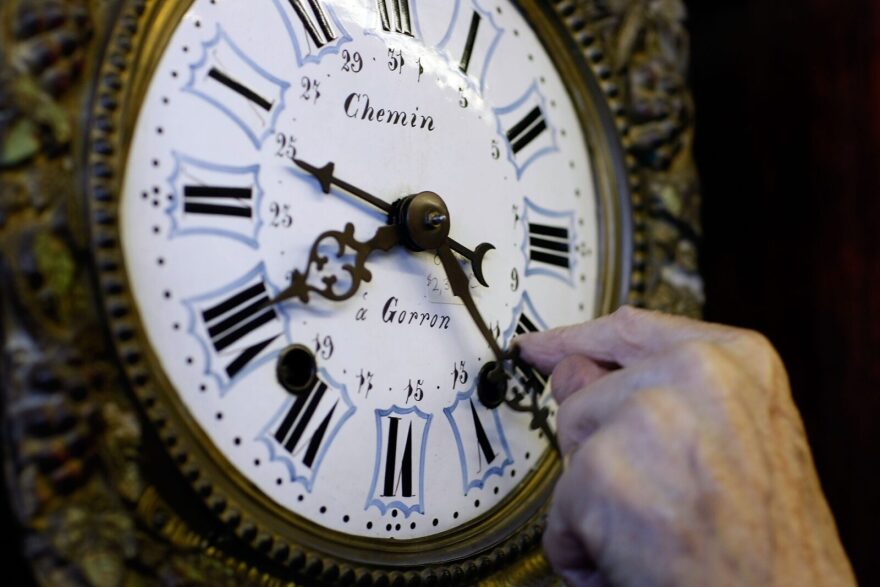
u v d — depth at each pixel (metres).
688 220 0.66
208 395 0.52
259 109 0.54
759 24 0.80
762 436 0.51
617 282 0.64
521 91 0.62
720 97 0.82
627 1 0.66
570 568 0.54
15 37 0.50
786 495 0.51
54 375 0.48
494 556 0.58
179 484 0.51
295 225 0.54
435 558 0.56
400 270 0.57
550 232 0.63
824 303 0.79
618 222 0.64
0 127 0.49
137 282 0.51
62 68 0.50
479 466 0.59
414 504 0.57
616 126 0.65
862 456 0.79
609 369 0.57
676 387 0.52
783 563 0.50
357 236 0.56
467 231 0.60
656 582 0.50
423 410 0.57
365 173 0.57
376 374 0.56
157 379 0.51
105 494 0.49
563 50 0.64
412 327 0.57
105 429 0.50
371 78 0.57
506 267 0.61
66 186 0.50
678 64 0.67
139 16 0.52
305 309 0.54
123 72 0.51
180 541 0.51
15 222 0.49
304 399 0.54
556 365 0.59
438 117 0.59
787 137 0.79
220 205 0.53
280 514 0.53
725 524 0.50
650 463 0.50
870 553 0.78
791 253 0.79
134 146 0.51
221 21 0.54
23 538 0.48
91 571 0.49
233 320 0.53
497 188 0.61
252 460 0.53
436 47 0.60
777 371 0.54
